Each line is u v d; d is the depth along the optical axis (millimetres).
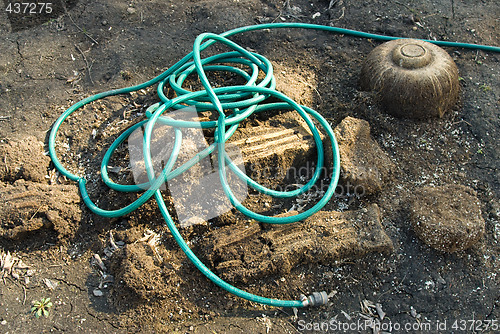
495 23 1750
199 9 1785
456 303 1302
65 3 1816
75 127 1535
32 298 1300
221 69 1563
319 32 1741
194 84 1578
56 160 1467
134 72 1646
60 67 1669
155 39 1719
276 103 1508
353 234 1343
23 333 1256
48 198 1370
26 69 1663
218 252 1328
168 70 1553
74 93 1614
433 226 1318
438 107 1510
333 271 1335
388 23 1755
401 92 1484
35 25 1766
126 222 1390
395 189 1436
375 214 1371
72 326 1267
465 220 1321
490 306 1299
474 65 1650
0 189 1386
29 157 1447
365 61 1577
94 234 1381
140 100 1580
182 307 1297
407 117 1525
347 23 1765
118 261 1316
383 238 1336
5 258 1345
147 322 1276
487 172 1463
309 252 1326
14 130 1533
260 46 1702
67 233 1372
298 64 1663
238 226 1363
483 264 1340
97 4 1810
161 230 1377
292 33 1734
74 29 1754
